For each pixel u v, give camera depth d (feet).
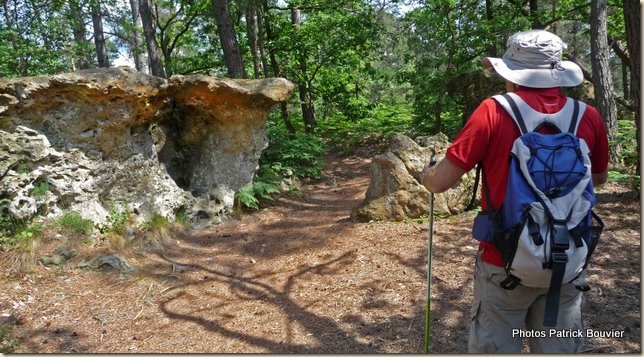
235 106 21.36
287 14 50.83
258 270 16.76
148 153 20.44
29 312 13.50
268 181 25.13
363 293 14.01
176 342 12.23
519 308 6.93
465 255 15.83
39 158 16.83
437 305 12.90
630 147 22.30
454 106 37.14
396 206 19.72
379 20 49.37
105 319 13.46
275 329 12.57
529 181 6.23
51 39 49.49
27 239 16.17
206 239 20.08
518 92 6.82
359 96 54.03
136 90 18.40
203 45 52.75
